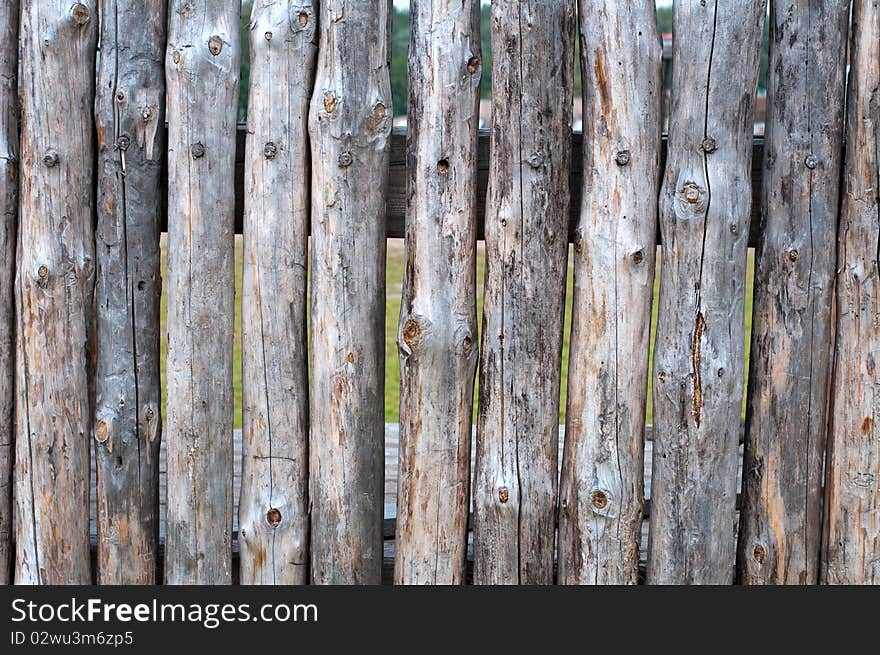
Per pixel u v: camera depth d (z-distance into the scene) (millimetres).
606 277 2467
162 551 2773
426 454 2531
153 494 2633
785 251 2471
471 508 3104
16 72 2547
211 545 2615
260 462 2592
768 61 2514
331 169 2461
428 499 2547
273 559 2607
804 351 2492
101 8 2484
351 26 2432
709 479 2502
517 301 2482
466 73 2443
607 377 2492
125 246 2520
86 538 2648
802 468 2531
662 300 2498
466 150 2473
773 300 2504
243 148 2646
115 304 2533
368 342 2537
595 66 2428
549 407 2529
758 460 2559
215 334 2547
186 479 2582
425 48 2443
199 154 2471
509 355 2498
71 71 2479
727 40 2391
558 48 2434
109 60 2479
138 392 2570
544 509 2551
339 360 2525
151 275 2562
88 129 2521
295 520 2602
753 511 2584
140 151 2502
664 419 2516
